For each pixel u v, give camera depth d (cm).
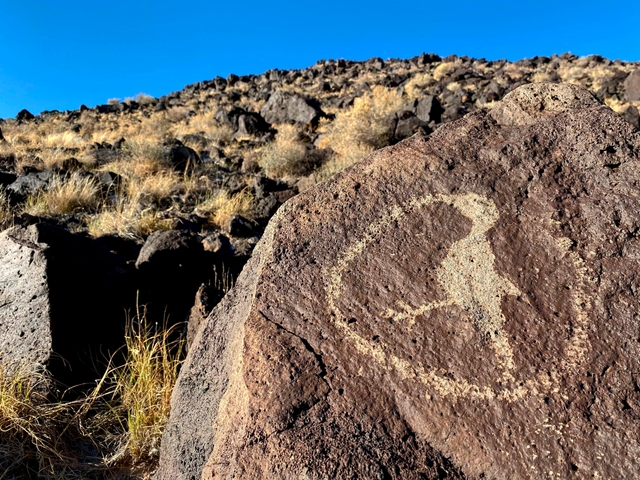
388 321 172
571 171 195
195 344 217
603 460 138
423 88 2216
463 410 151
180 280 369
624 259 171
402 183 204
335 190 210
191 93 3181
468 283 175
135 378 256
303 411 155
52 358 254
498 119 222
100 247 335
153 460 228
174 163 845
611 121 202
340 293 181
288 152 916
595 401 147
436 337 166
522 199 191
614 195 184
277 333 175
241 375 169
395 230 193
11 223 450
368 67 3266
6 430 223
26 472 218
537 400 149
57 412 237
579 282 169
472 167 202
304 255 194
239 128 1512
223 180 764
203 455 184
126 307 310
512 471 140
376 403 156
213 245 429
